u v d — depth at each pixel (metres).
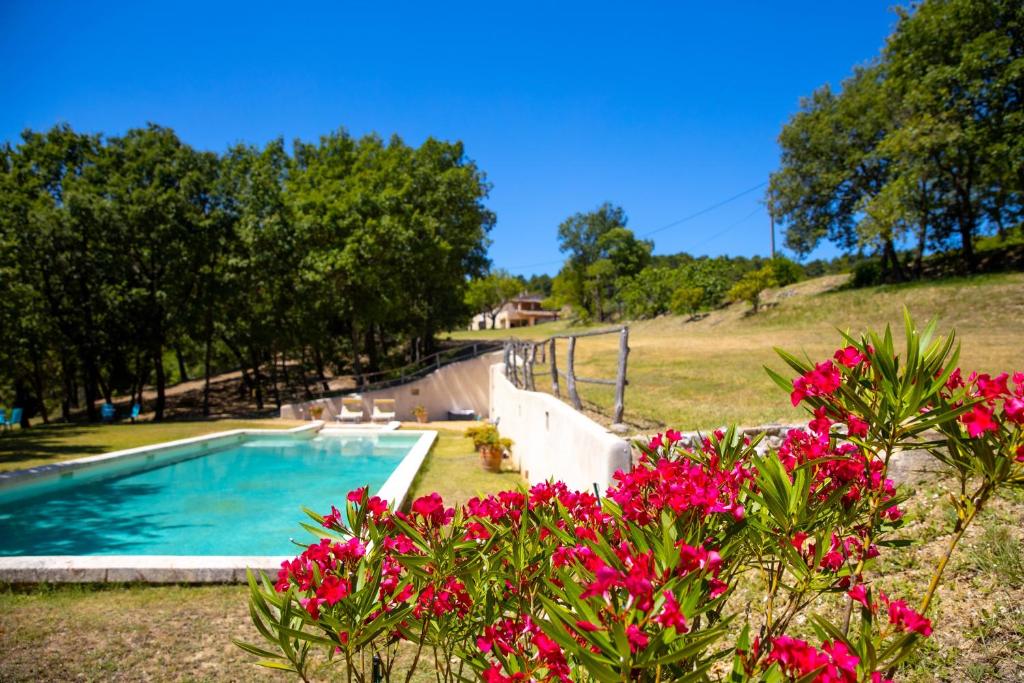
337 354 33.31
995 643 2.69
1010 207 24.95
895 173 25.58
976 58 21.20
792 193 30.67
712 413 7.40
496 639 1.72
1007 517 3.54
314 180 24.69
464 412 20.91
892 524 1.72
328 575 1.62
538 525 2.01
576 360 18.44
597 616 1.31
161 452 11.76
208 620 4.17
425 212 26.17
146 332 21.09
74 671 3.46
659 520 1.62
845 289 27.08
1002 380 1.50
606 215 63.06
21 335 20.30
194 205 20.59
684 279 37.00
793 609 1.65
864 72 29.08
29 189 19.52
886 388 1.53
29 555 6.53
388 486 7.61
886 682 1.40
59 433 14.70
